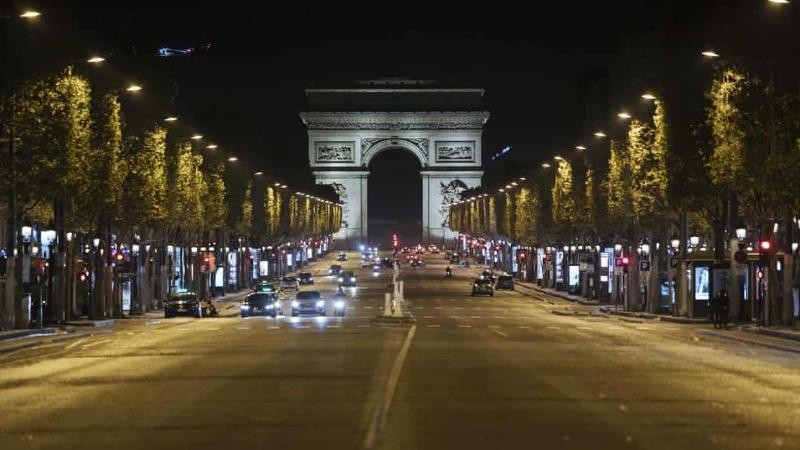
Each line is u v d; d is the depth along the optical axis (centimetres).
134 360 3841
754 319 6725
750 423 2181
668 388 2833
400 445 1895
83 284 8375
